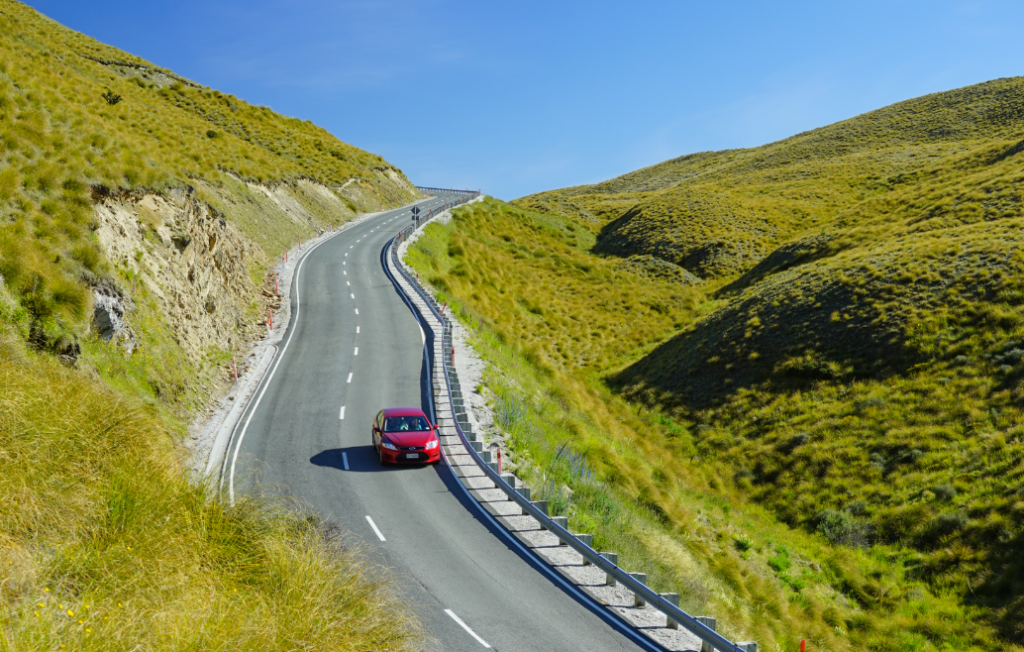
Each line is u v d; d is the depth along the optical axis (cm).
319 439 1839
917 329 3209
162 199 2497
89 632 548
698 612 1281
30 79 2362
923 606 1791
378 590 883
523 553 1273
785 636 1471
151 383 1789
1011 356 2762
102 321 1675
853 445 2689
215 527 906
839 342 3406
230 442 1769
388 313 3344
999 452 2292
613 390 3953
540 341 4644
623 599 1136
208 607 655
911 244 4256
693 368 3819
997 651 1576
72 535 733
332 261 4384
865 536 2188
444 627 955
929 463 2412
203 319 2462
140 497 854
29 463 802
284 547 881
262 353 2650
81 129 2311
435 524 1365
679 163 18575
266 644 647
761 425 3091
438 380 2430
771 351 3616
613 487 2030
